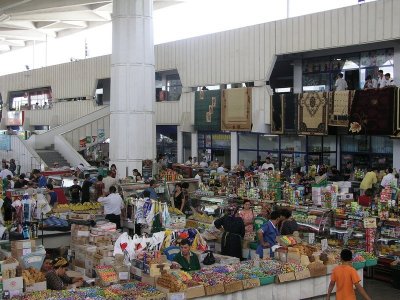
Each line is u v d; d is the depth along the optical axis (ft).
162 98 94.38
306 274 28.94
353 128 55.72
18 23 139.33
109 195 45.21
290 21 64.80
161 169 65.92
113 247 32.37
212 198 47.98
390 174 46.78
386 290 34.63
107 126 102.12
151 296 24.40
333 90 63.46
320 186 42.01
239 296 26.71
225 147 79.66
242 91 71.92
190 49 82.28
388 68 58.03
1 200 40.60
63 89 122.01
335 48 62.28
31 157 87.25
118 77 65.87
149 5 66.39
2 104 154.61
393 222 36.63
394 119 51.75
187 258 28.73
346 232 38.11
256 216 37.96
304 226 39.93
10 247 32.53
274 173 47.11
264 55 68.64
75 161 89.92
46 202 41.29
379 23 54.65
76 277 30.42
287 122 65.05
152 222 38.78
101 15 125.39
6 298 24.07
